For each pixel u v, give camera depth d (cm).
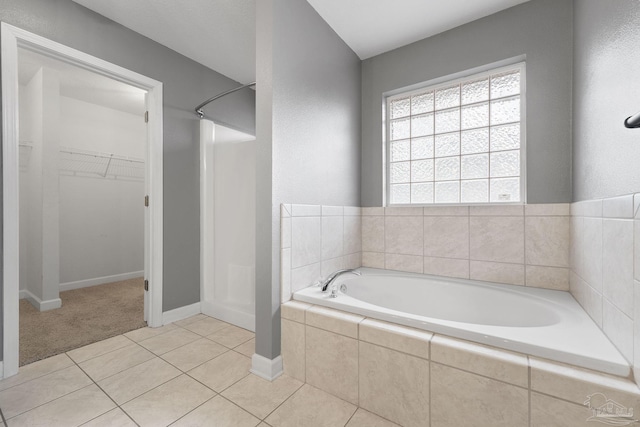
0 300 161
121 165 411
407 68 238
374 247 254
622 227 100
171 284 249
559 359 101
